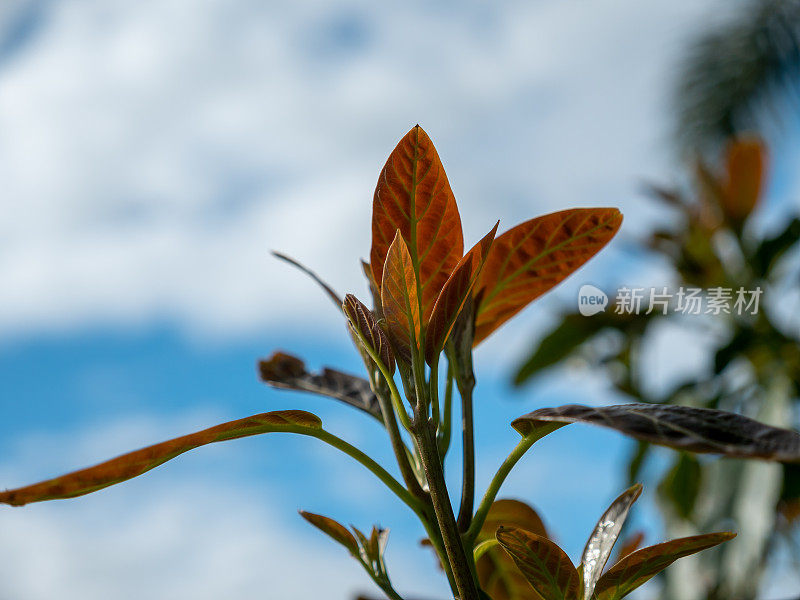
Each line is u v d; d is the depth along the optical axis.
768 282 2.21
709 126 3.82
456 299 0.95
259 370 1.07
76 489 0.91
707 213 2.48
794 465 1.73
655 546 0.94
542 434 0.94
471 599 0.93
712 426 0.88
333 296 1.01
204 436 0.93
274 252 1.02
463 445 0.98
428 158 0.98
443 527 0.94
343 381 1.06
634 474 2.11
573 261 1.03
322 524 0.98
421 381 0.95
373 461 0.96
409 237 0.98
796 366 2.10
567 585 0.95
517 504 1.06
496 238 1.03
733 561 1.70
